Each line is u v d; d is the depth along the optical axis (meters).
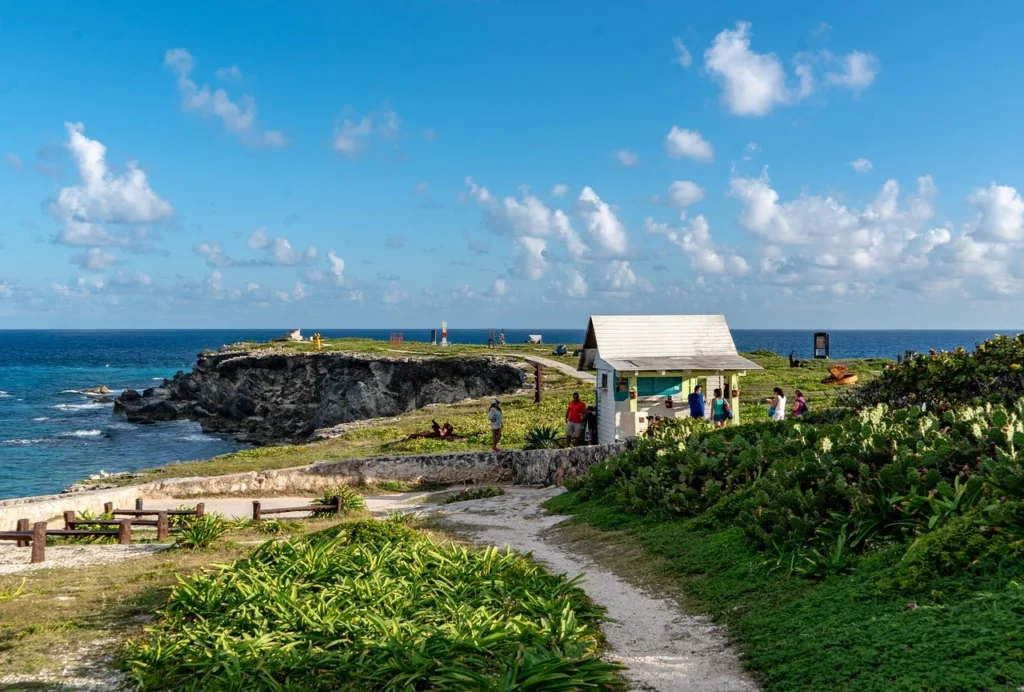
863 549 9.41
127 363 179.62
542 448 26.39
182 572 10.95
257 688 6.59
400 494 24.36
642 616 9.27
